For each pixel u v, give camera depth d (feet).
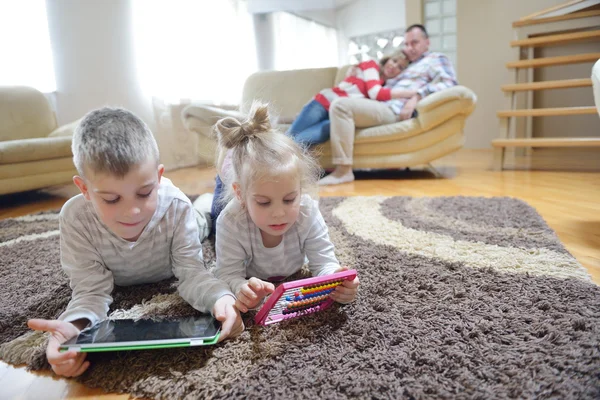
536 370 2.09
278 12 16.15
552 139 8.51
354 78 9.53
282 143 2.79
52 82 11.15
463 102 8.25
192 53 13.37
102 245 2.96
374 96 9.17
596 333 2.37
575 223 4.82
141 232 2.94
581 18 10.69
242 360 2.35
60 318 2.52
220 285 2.80
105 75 11.87
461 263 3.56
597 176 7.77
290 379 2.15
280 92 11.32
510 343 2.34
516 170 9.02
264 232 3.06
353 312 2.80
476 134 13.61
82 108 11.63
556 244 3.96
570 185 7.07
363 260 3.75
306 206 3.11
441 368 2.15
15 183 7.90
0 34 10.28
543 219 4.88
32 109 9.95
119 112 2.65
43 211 6.99
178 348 2.49
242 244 3.10
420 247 4.06
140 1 12.22
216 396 2.07
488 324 2.52
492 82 13.12
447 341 2.38
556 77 11.92
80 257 2.92
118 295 3.24
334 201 6.48
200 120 9.30
